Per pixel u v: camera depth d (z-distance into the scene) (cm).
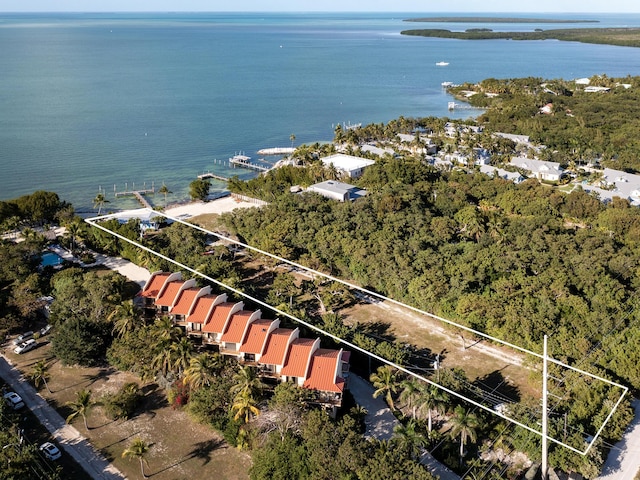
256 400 6538
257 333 7562
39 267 10644
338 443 5784
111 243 11688
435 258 10100
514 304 8638
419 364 8050
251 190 16000
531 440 6206
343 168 17162
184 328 8319
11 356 8225
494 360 8225
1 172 18250
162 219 13850
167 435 6694
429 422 6638
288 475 5641
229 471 6147
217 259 10850
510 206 14062
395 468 5438
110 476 6062
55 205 13675
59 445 6481
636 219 12550
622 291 9000
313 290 9994
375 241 10856
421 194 14538
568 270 9631
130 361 7625
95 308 8444
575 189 14838
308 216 12281
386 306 9825
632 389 7438
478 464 6222
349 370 7869
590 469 5869
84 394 6712
